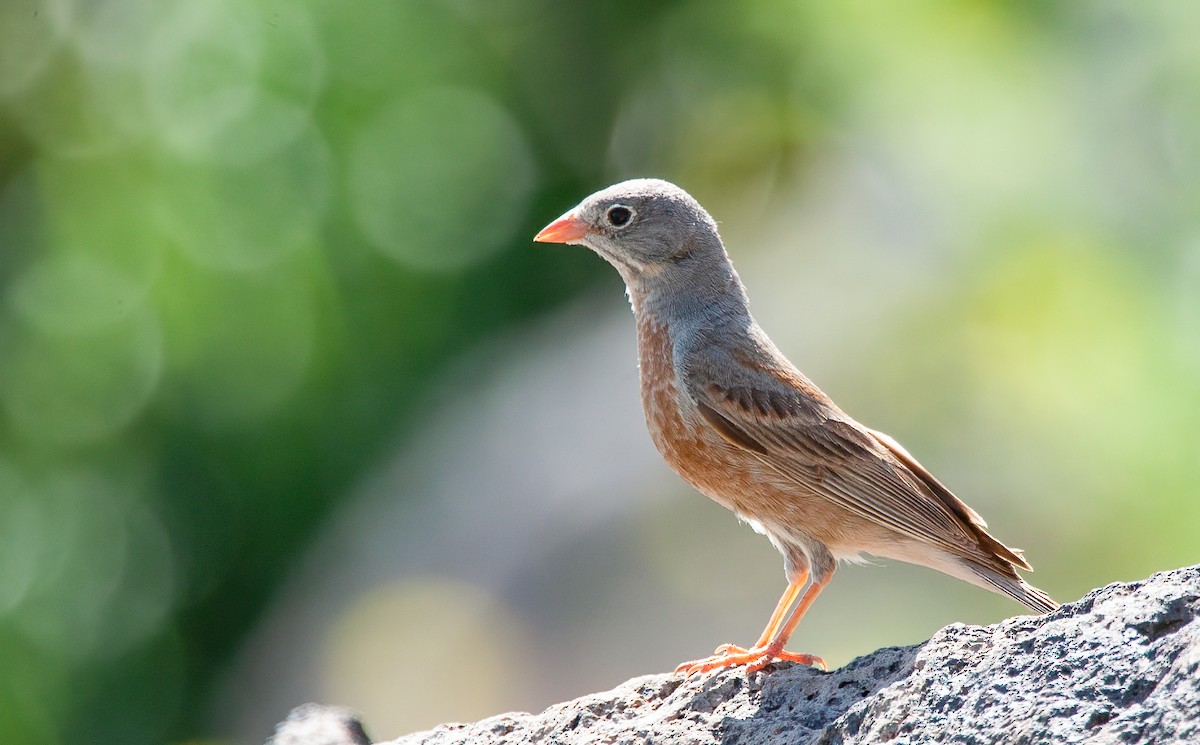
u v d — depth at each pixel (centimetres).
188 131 1786
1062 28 1753
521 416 1609
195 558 1684
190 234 1720
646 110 2083
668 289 844
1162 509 1247
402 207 1858
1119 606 532
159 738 1617
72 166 1820
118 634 1642
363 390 1766
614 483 1397
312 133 1809
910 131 1747
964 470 1284
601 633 1261
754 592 1227
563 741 643
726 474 809
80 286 1728
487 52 2025
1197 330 1369
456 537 1467
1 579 1620
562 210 2033
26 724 1575
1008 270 1469
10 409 1697
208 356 1697
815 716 598
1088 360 1360
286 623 1560
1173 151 1566
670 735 617
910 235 1584
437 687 1320
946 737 516
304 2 1856
